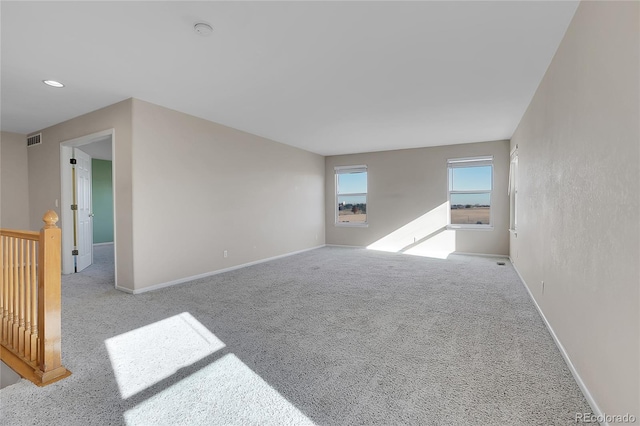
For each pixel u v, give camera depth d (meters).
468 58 2.78
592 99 1.73
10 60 2.76
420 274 4.77
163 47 2.57
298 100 3.87
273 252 6.13
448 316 3.00
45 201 5.02
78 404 1.69
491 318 2.94
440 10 2.10
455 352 2.28
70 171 4.80
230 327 2.74
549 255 2.66
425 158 6.88
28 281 2.13
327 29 2.33
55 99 3.72
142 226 3.81
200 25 2.24
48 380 1.91
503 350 2.30
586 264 1.78
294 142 6.37
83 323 2.81
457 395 1.77
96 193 8.67
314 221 7.58
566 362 2.11
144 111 3.83
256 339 2.50
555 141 2.52
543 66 2.88
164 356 2.22
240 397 1.75
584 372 1.78
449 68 2.98
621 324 1.36
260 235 5.78
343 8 2.07
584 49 1.88
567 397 1.75
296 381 1.91
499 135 5.75
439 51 2.66
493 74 3.09
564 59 2.32
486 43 2.52
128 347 2.35
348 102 3.94
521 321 2.86
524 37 2.41
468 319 2.92
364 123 4.93
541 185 3.04
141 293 3.76
